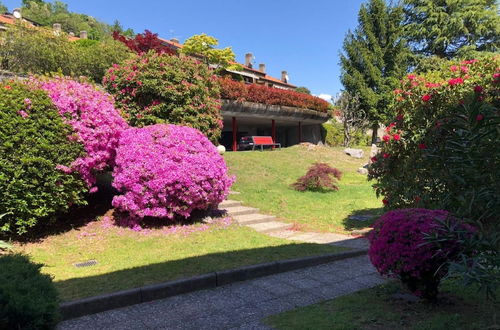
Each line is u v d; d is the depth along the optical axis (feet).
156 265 14.97
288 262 16.10
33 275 8.41
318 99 75.41
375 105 83.30
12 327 6.73
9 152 16.10
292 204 31.14
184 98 29.66
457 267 8.27
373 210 29.91
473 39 92.63
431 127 17.92
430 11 93.25
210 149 22.89
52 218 18.70
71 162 18.31
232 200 30.30
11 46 43.70
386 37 87.61
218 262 15.52
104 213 22.71
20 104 16.93
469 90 17.49
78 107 19.60
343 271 15.99
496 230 9.14
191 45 85.05
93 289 12.17
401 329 9.61
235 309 11.58
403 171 19.86
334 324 9.97
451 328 9.32
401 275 11.27
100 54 49.44
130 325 10.34
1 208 16.12
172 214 20.80
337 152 64.85
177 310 11.49
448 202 13.28
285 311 11.34
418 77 20.62
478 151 9.87
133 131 21.97
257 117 63.31
